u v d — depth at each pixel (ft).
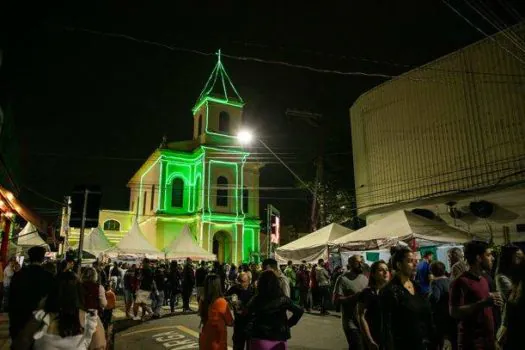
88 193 34.63
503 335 13.67
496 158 54.08
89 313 13.32
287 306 15.93
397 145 68.08
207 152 127.44
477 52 57.77
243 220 127.44
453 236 42.57
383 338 14.23
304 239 60.29
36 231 75.46
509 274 15.60
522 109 51.85
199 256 86.48
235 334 19.30
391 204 67.41
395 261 15.08
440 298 21.49
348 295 21.20
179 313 55.36
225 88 138.62
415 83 66.28
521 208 51.49
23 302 17.02
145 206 143.23
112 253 77.15
